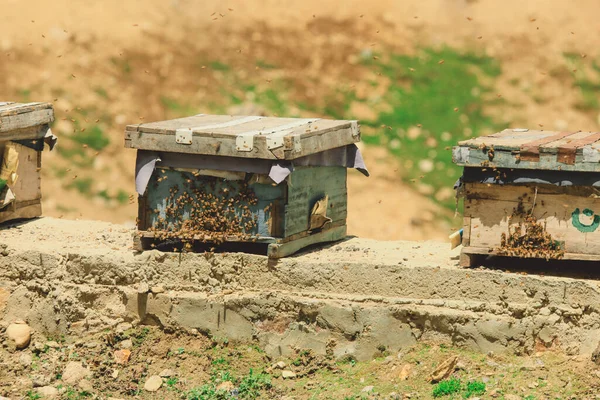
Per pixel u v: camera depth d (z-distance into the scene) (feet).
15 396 97.50
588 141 98.17
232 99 187.93
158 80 189.06
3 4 200.64
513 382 94.53
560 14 216.54
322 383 98.63
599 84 199.93
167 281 105.70
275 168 99.76
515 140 99.66
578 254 96.53
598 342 95.14
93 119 177.27
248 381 98.99
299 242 105.40
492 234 98.89
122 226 119.24
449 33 209.36
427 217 164.35
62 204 161.07
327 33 206.18
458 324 98.58
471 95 193.47
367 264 101.35
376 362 100.07
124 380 100.53
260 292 103.30
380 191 169.89
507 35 209.77
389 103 189.98
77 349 104.58
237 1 211.41
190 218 104.27
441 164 176.14
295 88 192.24
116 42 195.00
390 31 208.03
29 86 182.91
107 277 106.22
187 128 103.71
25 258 108.17
